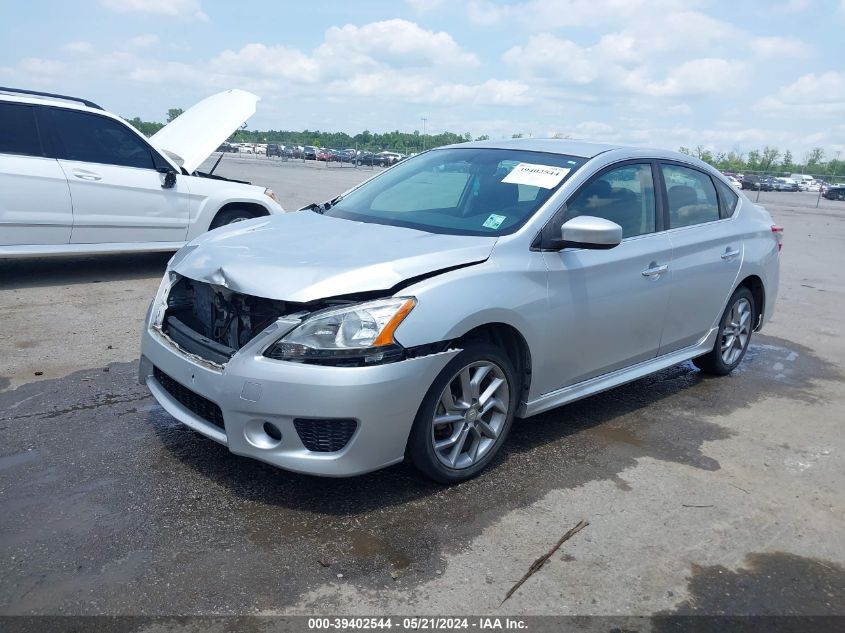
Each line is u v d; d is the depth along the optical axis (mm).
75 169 7168
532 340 3691
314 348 3020
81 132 7285
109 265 8469
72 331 5738
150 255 9266
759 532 3344
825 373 5926
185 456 3680
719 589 2887
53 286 7238
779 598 2861
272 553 2910
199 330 3611
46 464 3537
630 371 4566
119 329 5859
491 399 3633
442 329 3225
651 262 4418
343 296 3113
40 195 6973
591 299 4000
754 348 6547
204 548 2916
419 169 4738
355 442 3078
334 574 2803
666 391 5238
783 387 5500
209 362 3250
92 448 3727
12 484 3332
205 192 8055
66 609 2527
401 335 3113
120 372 4863
